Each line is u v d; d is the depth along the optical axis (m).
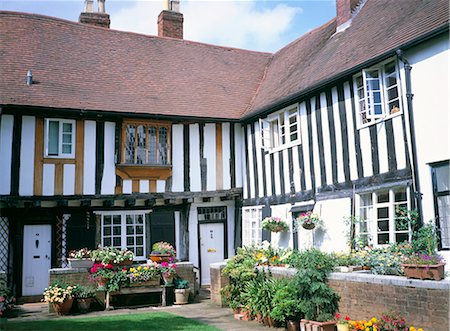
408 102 8.13
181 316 8.54
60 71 12.70
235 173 13.48
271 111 12.28
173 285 10.26
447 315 5.40
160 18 16.78
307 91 10.53
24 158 11.15
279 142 12.16
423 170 7.82
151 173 12.31
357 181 9.38
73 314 9.01
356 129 9.50
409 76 8.20
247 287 8.49
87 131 11.85
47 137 11.38
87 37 14.42
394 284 6.13
